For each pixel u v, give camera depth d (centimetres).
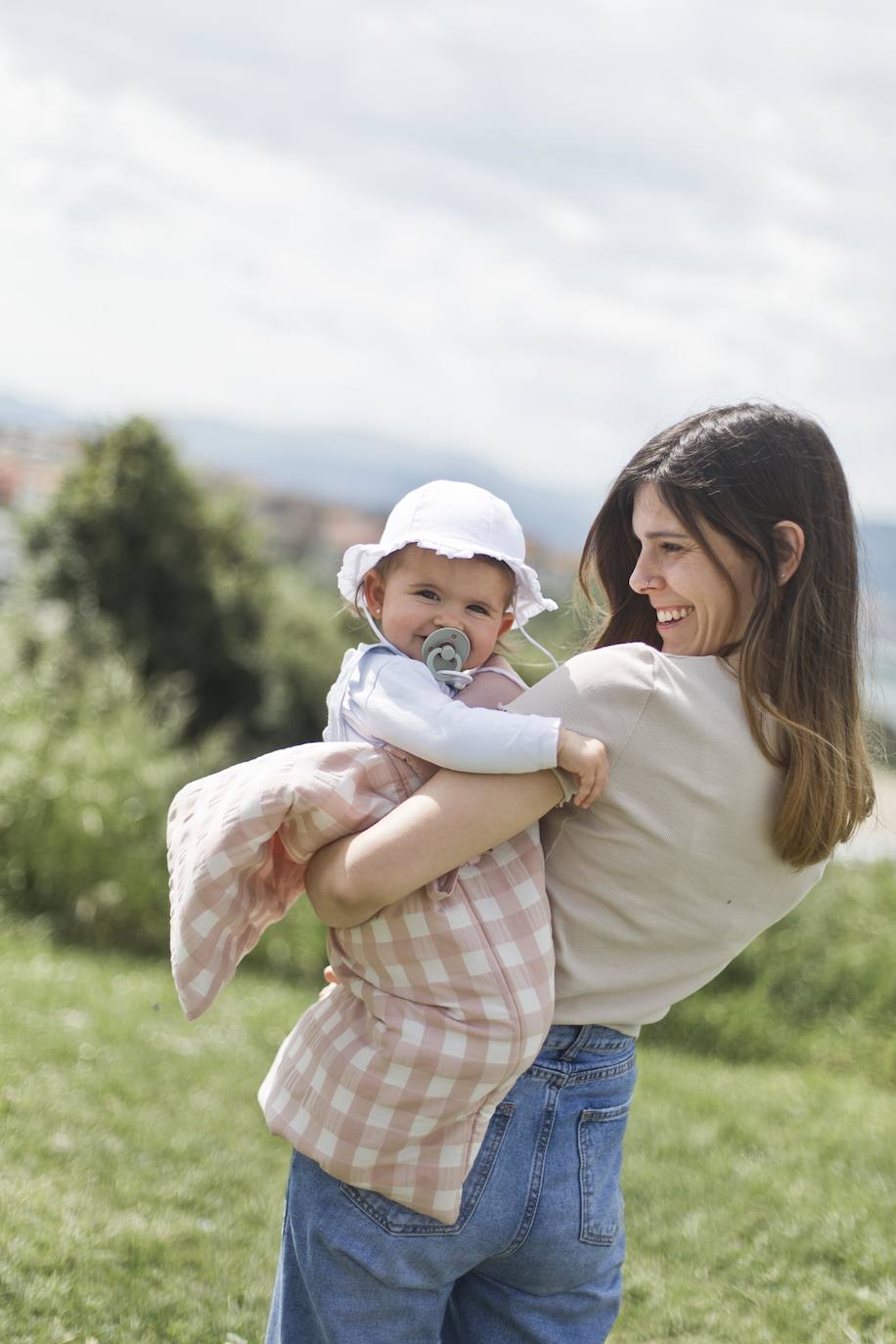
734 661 195
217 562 1529
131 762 910
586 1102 195
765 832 191
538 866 189
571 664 192
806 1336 369
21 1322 325
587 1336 202
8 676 1070
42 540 1420
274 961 820
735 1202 461
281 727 1532
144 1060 568
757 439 197
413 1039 179
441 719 183
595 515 222
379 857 177
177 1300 354
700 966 199
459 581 203
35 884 837
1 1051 539
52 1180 417
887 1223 443
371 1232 187
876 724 219
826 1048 785
